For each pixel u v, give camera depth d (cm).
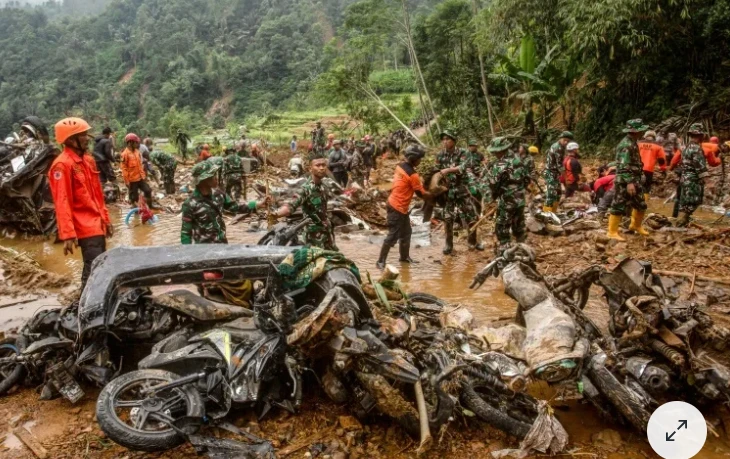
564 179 1281
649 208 1290
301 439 391
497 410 388
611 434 395
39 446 390
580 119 2234
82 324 412
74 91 12394
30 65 13575
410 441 388
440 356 391
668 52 1844
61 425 417
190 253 466
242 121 9325
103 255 476
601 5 1702
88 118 10062
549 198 1116
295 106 8538
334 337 378
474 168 1057
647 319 410
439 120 2938
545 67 2202
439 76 2972
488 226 1045
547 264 805
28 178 1002
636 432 398
